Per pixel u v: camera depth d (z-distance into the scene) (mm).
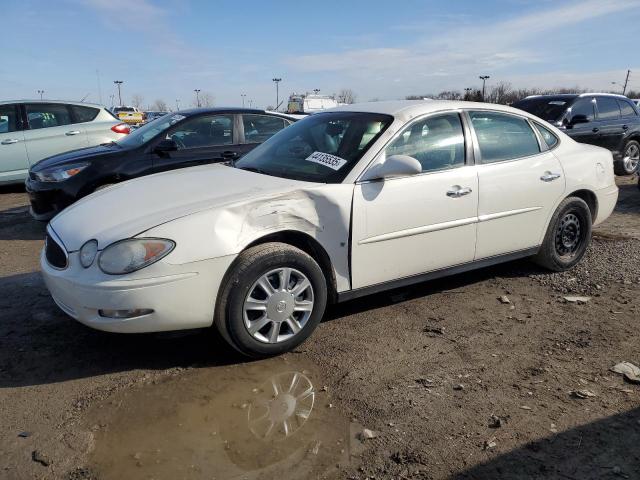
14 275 5012
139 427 2705
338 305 4277
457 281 4801
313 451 2527
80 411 2836
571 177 4801
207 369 3277
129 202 3428
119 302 2924
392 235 3734
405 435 2639
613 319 3986
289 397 2979
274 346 3346
